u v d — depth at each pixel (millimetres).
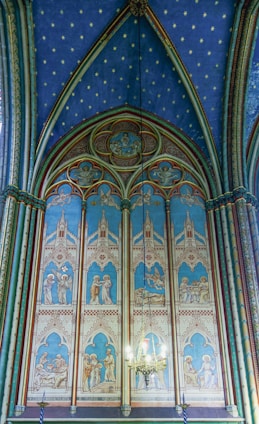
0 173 13938
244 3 13016
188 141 15352
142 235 13938
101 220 14148
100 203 14469
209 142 14734
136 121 15836
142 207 14453
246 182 13953
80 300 12766
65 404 11328
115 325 12453
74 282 13055
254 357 11281
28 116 14156
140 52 14391
